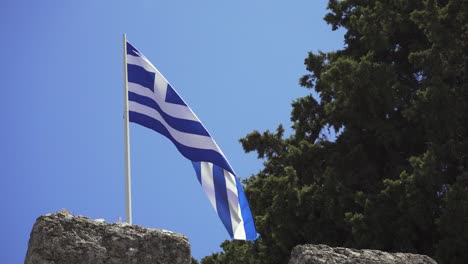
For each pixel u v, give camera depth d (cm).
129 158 1580
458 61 3547
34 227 1137
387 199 3294
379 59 3906
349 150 3728
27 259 1127
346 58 3688
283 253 3622
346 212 3369
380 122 3619
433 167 3216
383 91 3569
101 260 1138
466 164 3341
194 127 1638
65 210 1170
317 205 3522
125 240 1155
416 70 3850
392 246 3272
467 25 3575
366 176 3609
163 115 1650
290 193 3550
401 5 3819
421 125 3553
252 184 3809
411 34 3866
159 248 1163
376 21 3775
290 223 3534
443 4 3906
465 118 3469
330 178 3488
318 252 1208
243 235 1571
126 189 1538
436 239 3278
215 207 1591
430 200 3228
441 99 3394
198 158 1620
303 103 4012
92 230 1148
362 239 3262
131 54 1684
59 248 1127
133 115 1652
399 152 3678
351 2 4144
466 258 3128
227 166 1611
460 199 3067
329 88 3819
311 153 3747
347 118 3706
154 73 1675
